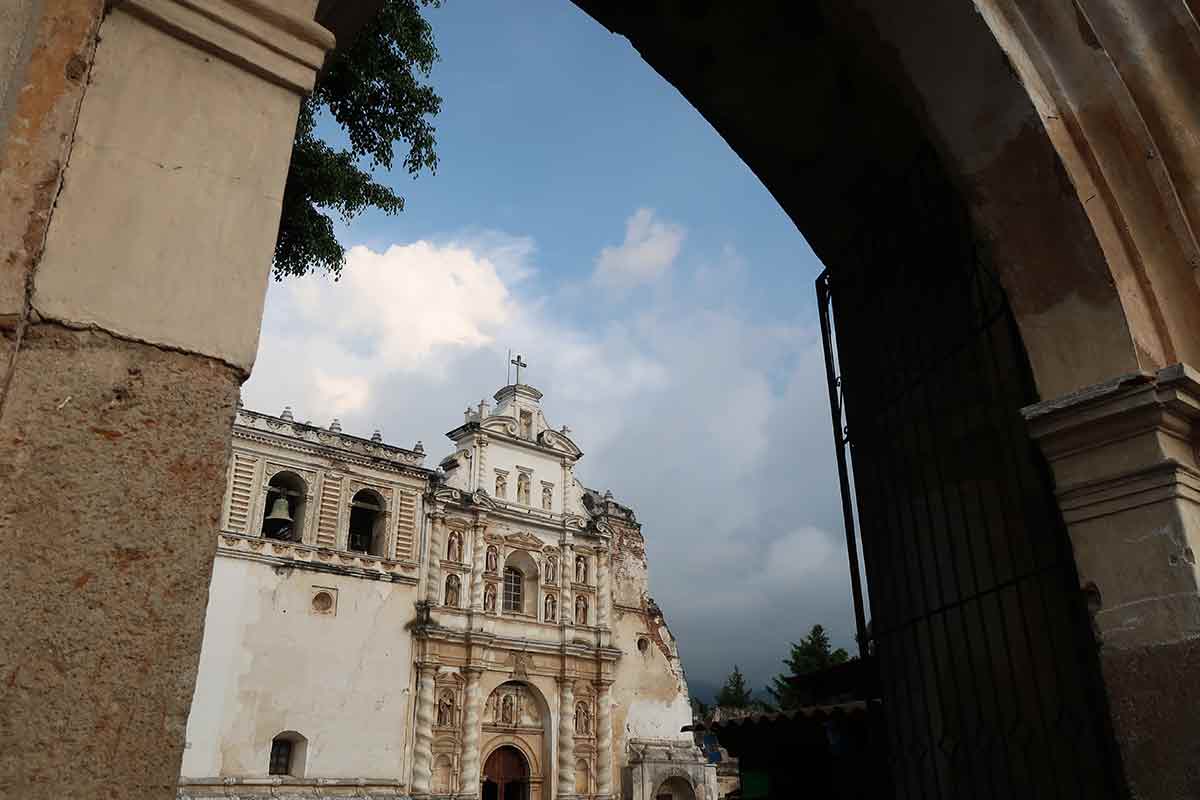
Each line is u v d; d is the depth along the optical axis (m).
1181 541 2.82
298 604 23.23
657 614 32.44
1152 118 3.35
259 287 1.83
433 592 26.17
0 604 1.39
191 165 1.83
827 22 3.98
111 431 1.57
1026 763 3.41
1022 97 3.17
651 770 28.91
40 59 1.66
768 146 4.91
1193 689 2.69
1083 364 3.14
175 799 1.44
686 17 4.40
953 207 4.21
